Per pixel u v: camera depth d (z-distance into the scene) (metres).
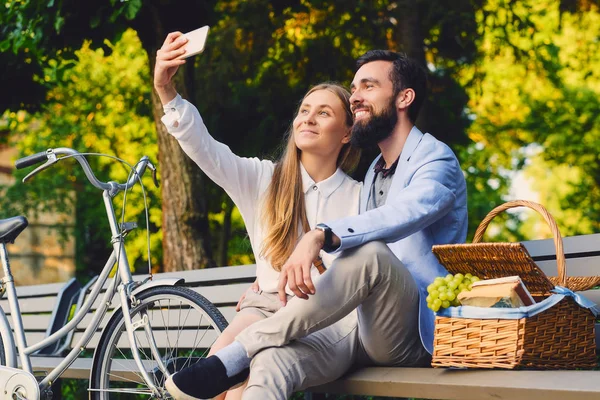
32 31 6.49
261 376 2.54
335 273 2.59
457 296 2.53
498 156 15.25
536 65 10.01
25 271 14.36
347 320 2.83
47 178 14.30
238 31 9.25
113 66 13.82
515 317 2.38
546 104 14.41
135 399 4.80
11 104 8.68
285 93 9.24
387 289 2.62
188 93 6.98
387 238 2.66
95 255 15.50
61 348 4.83
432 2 8.70
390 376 2.63
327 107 3.11
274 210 3.07
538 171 16.48
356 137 3.04
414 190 2.74
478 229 2.81
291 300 2.60
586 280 2.66
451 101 9.57
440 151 2.90
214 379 2.53
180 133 3.00
